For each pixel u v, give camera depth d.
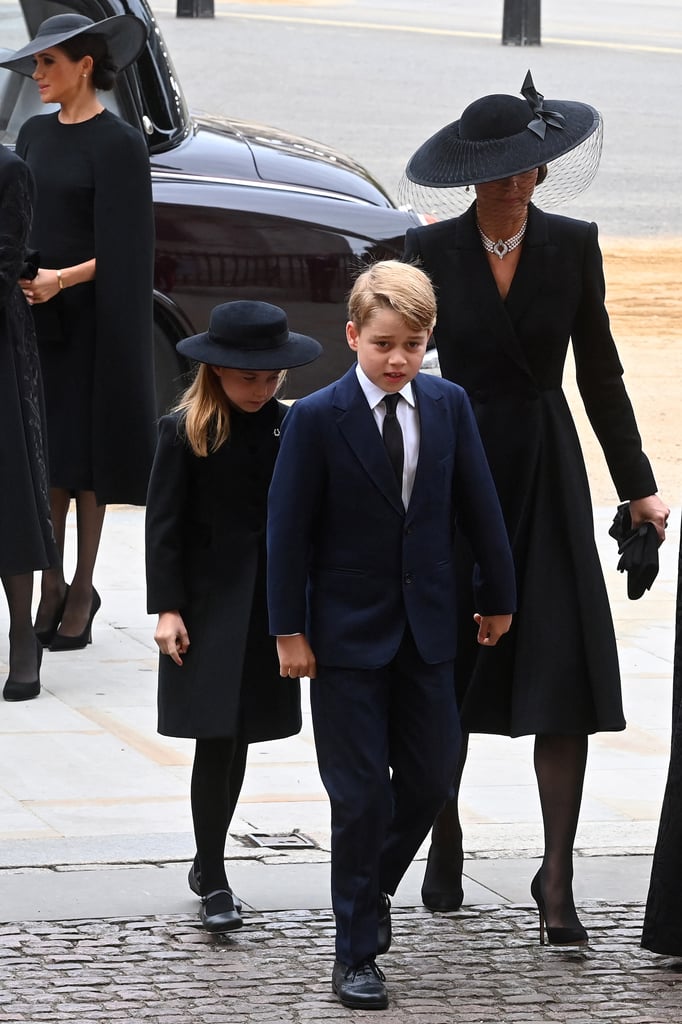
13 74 32.38
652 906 16.81
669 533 35.28
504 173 17.08
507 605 16.73
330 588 16.30
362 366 16.05
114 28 26.09
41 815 20.38
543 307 17.58
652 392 51.44
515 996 16.14
